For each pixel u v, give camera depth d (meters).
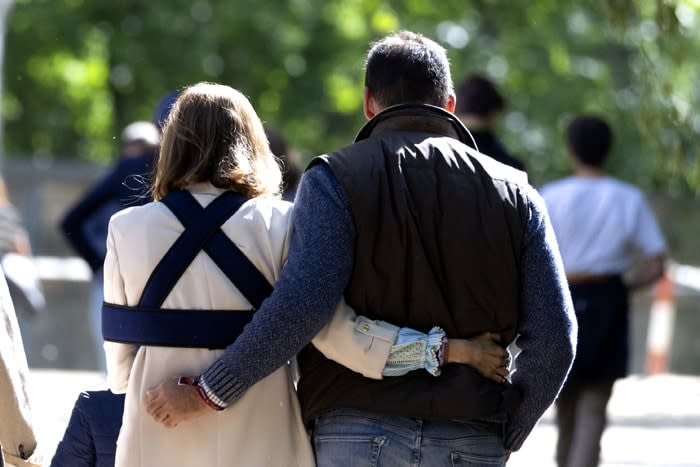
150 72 62.66
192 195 11.47
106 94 69.44
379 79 11.78
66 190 51.97
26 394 11.71
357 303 11.12
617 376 20.23
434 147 11.31
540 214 11.38
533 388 11.38
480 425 11.29
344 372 11.20
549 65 61.03
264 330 10.67
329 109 67.31
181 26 62.19
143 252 11.28
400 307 11.09
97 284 25.55
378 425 11.05
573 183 20.70
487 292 11.15
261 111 66.69
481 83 18.36
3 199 25.05
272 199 11.76
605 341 20.14
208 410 10.95
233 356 10.74
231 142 11.63
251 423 11.31
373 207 10.97
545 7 60.81
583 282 20.23
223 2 61.69
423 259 11.01
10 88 68.44
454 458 11.09
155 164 12.23
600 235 20.30
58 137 71.44
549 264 11.29
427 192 11.10
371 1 62.34
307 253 10.81
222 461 11.18
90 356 43.47
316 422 11.39
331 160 11.12
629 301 20.50
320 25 64.50
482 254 11.12
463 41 61.03
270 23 61.44
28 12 62.72
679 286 47.22
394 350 11.01
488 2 61.03
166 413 11.00
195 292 11.24
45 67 68.25
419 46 11.86
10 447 11.73
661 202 58.97
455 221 11.09
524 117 62.41
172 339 11.20
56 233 51.81
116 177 25.00
